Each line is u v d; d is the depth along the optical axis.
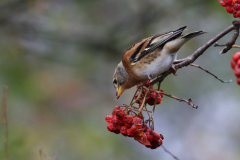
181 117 12.78
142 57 6.42
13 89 11.16
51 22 13.77
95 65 13.46
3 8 13.24
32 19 13.61
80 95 12.75
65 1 14.05
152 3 13.42
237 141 12.27
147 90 5.25
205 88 12.18
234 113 12.41
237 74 4.19
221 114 12.52
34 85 11.81
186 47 12.38
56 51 13.28
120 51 13.44
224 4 5.05
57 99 12.30
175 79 12.26
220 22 12.20
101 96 13.09
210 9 12.23
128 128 5.16
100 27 14.03
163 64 6.23
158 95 5.67
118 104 13.08
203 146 12.21
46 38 13.46
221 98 12.30
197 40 12.34
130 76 6.83
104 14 14.27
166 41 6.01
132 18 13.60
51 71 12.85
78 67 13.27
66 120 11.87
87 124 11.84
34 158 9.41
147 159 11.42
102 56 13.64
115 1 14.25
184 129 12.68
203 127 12.58
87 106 12.66
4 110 6.55
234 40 5.14
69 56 13.37
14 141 9.34
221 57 12.08
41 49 13.26
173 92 12.08
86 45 13.60
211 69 12.14
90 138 11.16
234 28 5.26
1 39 12.87
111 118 5.31
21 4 13.34
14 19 13.44
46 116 11.59
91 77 13.34
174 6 12.95
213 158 12.02
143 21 13.38
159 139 5.24
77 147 10.91
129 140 11.54
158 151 11.99
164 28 13.28
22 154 9.20
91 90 13.08
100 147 11.01
